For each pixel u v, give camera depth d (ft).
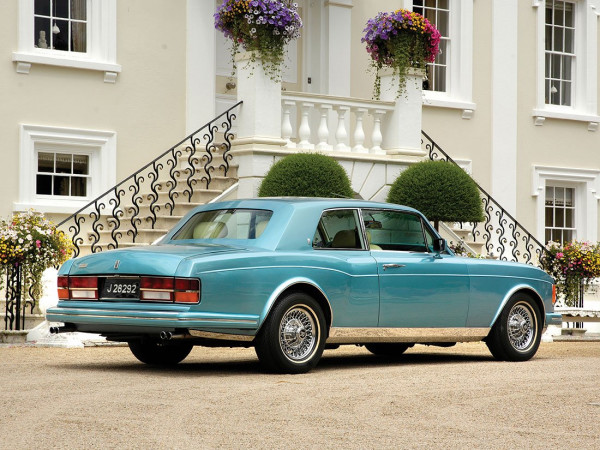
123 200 49.06
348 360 32.91
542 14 63.52
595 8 64.49
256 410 20.75
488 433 18.65
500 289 32.48
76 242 43.32
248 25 44.88
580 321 49.16
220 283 25.76
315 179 41.63
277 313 26.78
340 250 28.84
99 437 17.65
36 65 46.93
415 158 48.93
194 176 48.24
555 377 27.53
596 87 64.54
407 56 48.78
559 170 63.62
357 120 48.65
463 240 50.96
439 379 26.61
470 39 60.64
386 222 30.32
